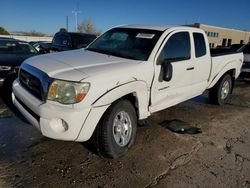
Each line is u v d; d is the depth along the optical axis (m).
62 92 3.15
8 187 2.89
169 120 5.24
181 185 3.14
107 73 3.39
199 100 6.97
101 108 3.27
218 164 3.67
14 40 7.71
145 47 4.21
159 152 3.88
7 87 6.07
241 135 4.78
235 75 6.79
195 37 5.08
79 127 3.17
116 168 3.39
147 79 3.88
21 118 4.79
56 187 2.96
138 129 4.66
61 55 4.22
